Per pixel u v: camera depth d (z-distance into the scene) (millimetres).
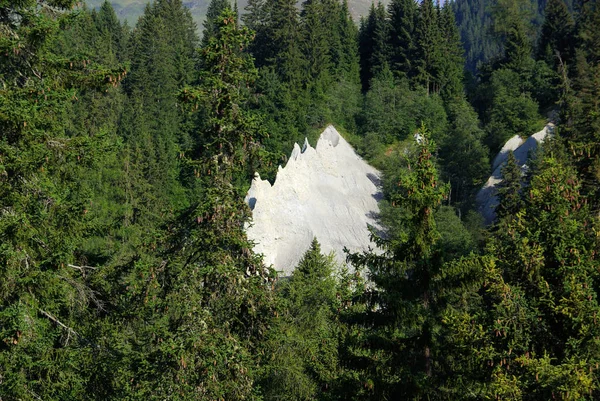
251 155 16797
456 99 107062
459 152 91375
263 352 17297
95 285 17344
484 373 16359
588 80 82438
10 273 14461
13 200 14750
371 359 17531
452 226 62688
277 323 17000
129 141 82125
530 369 15055
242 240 16234
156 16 119688
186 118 93312
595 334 15398
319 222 69562
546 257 17016
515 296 16188
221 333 15742
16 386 14828
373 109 99938
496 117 100250
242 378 15797
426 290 17109
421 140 17672
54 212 15766
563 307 15789
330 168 78938
